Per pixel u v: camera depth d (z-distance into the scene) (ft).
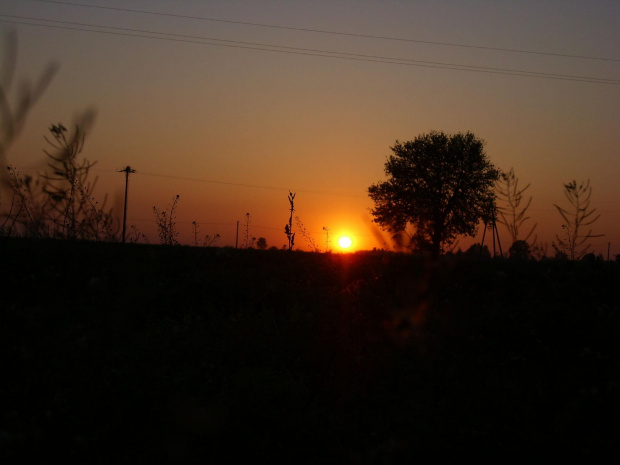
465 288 37.14
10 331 25.08
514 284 37.60
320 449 20.16
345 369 26.12
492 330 30.99
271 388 23.18
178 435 19.70
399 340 29.73
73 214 16.47
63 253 34.94
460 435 21.53
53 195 16.14
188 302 32.94
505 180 32.71
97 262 35.45
